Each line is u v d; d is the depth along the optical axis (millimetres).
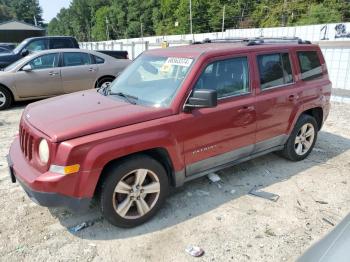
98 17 110062
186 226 3615
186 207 3969
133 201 3531
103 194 3318
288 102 4734
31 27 55250
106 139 3205
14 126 7523
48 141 3133
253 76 4340
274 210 3916
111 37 105375
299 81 4953
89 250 3244
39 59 9578
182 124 3656
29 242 3346
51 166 3129
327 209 3957
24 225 3609
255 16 60031
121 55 12625
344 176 4816
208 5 69375
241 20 63469
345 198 4215
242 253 3215
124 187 3428
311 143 5383
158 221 3701
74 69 9898
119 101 3910
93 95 4320
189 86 3732
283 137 4875
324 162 5297
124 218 3494
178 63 4004
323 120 5562
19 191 4340
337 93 10062
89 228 3570
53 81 9656
